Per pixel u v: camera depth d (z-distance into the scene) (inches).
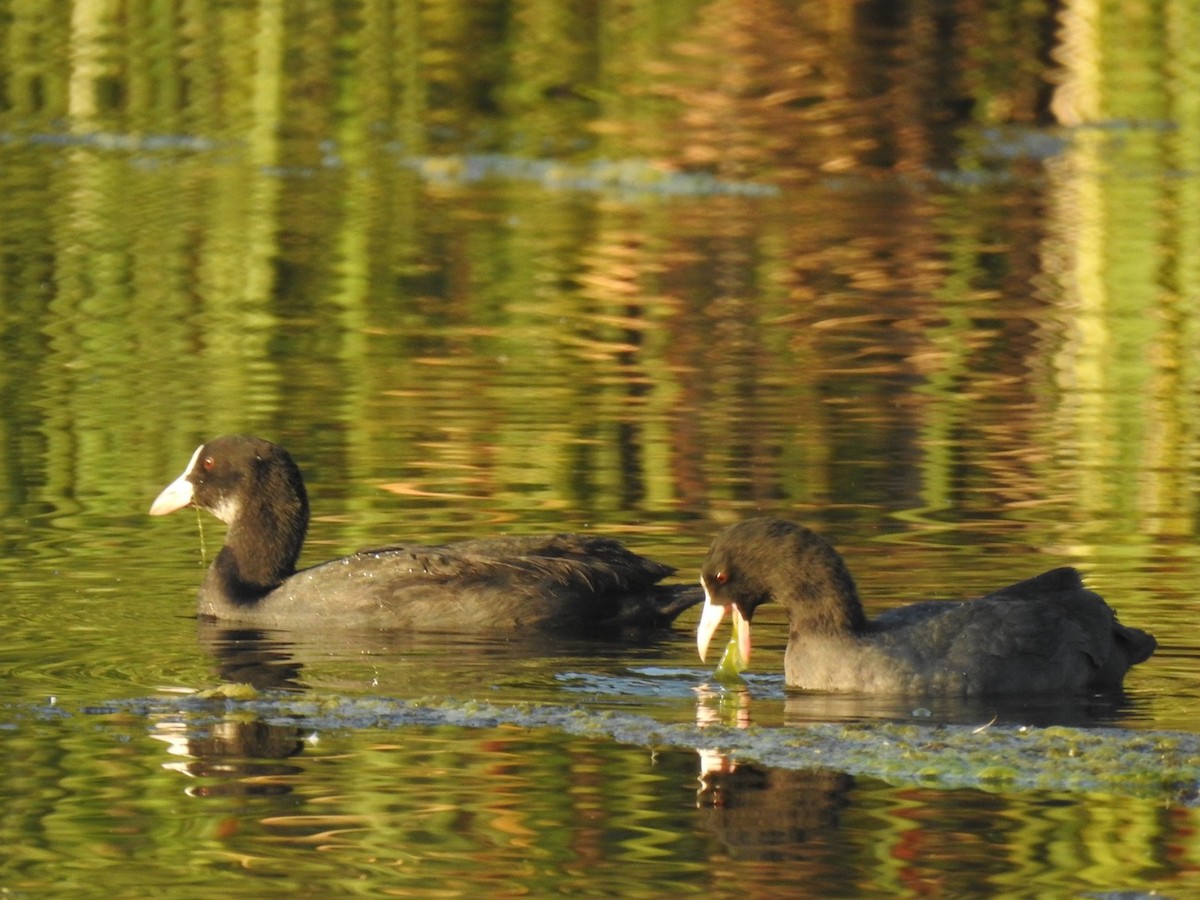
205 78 1480.1
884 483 634.2
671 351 849.5
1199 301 957.8
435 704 418.0
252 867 318.7
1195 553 546.0
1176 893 309.7
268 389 774.5
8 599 513.0
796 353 847.7
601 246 1085.8
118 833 334.3
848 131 1379.2
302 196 1215.6
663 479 640.4
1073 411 742.5
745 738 390.6
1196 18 1472.7
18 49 1519.4
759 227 1144.2
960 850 327.6
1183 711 415.5
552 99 1430.9
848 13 1469.0
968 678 428.5
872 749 383.6
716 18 1492.4
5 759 374.0
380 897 306.5
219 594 522.0
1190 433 706.2
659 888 311.3
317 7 1508.4
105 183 1241.4
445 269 1024.9
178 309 930.7
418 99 1441.9
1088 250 1071.0
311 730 396.2
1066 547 553.6
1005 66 1450.5
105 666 452.8
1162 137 1411.2
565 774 366.9
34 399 757.9
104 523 597.3
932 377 802.8
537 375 800.9
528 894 308.3
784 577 442.9
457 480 641.6
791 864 321.4
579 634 506.3
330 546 570.3
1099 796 354.3
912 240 1104.2
